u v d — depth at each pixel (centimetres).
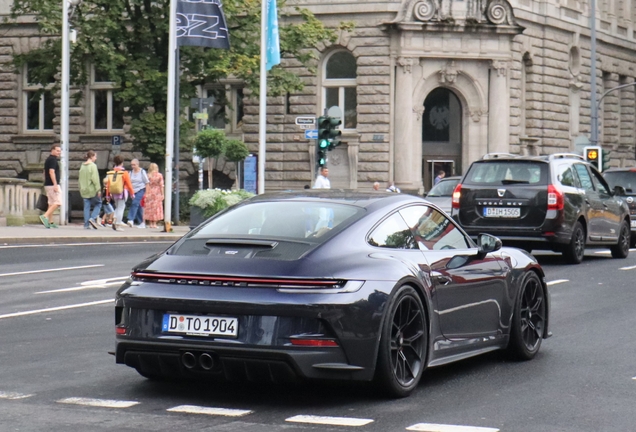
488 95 6788
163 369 1198
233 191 4491
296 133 6762
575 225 3078
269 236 1216
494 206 3047
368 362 1162
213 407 1173
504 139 6800
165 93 5906
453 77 6669
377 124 6612
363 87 6625
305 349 1130
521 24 7038
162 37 5978
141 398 1223
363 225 1245
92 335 1738
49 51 6081
